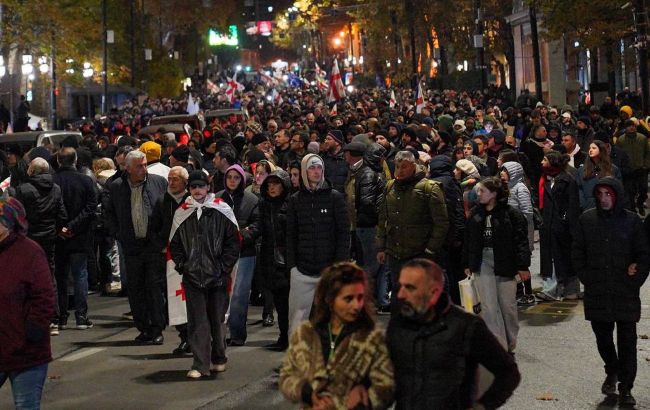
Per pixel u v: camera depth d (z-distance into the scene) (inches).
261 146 868.6
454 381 292.5
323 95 4224.9
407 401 293.4
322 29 7544.3
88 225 698.8
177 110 2955.2
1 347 376.5
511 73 3206.2
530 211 724.0
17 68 2684.5
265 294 700.7
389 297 743.7
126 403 508.1
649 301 730.8
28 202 663.8
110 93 3607.3
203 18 5659.5
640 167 1055.6
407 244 571.8
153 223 626.5
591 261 481.7
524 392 505.7
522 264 555.2
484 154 884.6
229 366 580.1
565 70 2849.4
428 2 3459.6
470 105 2022.6
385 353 293.9
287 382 295.6
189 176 555.2
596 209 483.2
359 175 711.7
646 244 477.1
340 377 291.9
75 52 2682.1
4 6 2481.5
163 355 617.3
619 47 2230.6
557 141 1088.8
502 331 557.0
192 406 497.7
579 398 495.2
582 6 1838.1
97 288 879.1
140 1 4562.0
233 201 627.2
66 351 635.5
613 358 495.2
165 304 660.1
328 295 292.8
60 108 3400.6
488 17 3201.3
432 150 861.8
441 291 293.9
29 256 377.7
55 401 516.4
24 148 1146.0
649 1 1764.3
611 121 1412.4
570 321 676.7
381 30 4015.8
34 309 376.5
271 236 616.4
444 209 567.5
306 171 538.9
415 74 3513.8
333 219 542.9
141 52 4067.4
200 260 549.3
